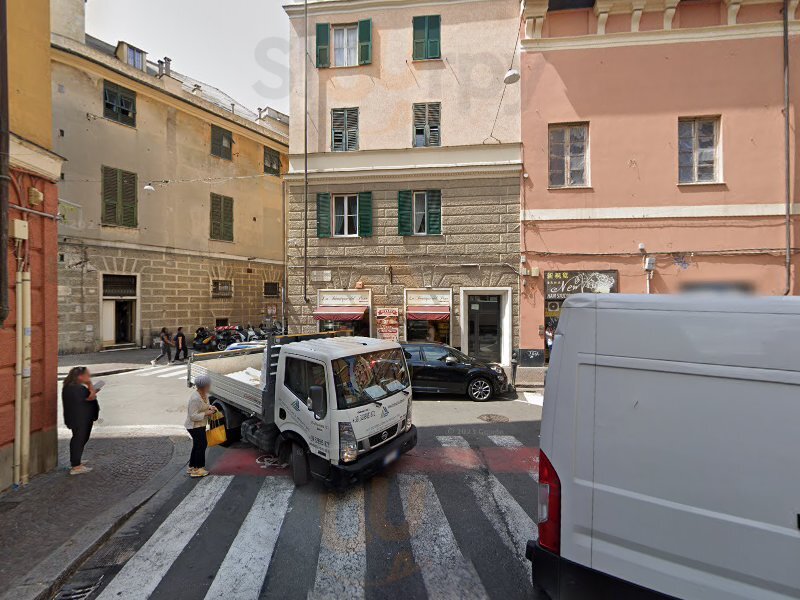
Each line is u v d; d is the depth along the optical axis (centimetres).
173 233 1745
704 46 1069
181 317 1773
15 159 427
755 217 1056
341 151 1236
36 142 461
